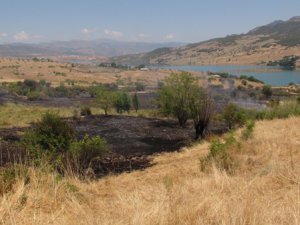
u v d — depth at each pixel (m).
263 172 6.68
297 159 7.69
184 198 4.73
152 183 7.57
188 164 10.12
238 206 3.98
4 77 182.00
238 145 9.40
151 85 155.38
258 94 85.75
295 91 105.56
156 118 34.41
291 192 4.82
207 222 3.77
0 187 5.49
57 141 13.13
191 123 30.47
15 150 12.75
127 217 4.07
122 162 15.01
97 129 27.25
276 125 15.94
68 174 7.95
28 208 4.77
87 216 4.28
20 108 50.12
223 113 26.62
